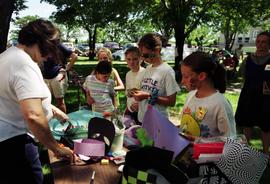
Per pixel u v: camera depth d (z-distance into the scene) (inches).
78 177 73.0
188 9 579.2
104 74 147.2
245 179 64.2
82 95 291.1
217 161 63.6
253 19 647.8
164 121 69.5
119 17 735.7
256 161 64.1
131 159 60.7
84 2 729.0
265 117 148.2
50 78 180.9
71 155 78.0
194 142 71.3
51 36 73.0
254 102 149.2
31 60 71.7
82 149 81.4
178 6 577.6
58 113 97.2
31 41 72.2
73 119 104.8
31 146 76.3
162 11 615.5
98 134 85.7
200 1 596.1
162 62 118.0
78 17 1042.7
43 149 132.2
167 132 68.1
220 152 63.9
